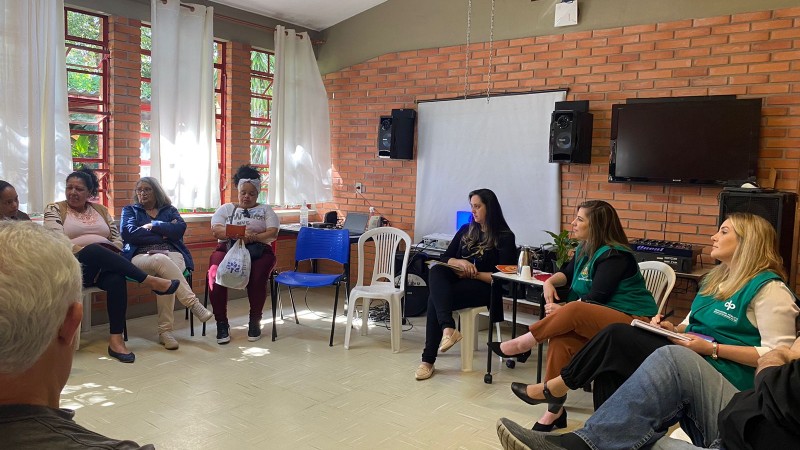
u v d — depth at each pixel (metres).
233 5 5.58
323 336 4.50
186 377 3.54
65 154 4.38
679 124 4.23
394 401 3.27
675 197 4.40
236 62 5.65
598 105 4.69
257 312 4.39
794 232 3.80
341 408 3.15
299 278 4.44
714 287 2.45
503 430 1.91
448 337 3.54
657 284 3.70
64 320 0.83
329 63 6.37
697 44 4.26
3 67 3.97
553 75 4.89
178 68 5.02
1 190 3.52
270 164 5.91
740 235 2.35
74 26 4.60
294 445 2.71
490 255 3.93
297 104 6.12
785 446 1.57
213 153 5.35
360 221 5.86
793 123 3.94
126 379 3.47
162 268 4.17
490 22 5.23
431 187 5.64
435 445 2.75
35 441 0.77
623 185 4.61
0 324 0.74
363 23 6.07
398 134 5.69
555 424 2.94
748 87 4.08
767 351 2.09
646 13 4.46
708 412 1.85
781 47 3.96
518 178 5.09
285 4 5.66
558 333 2.79
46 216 3.96
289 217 6.16
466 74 5.39
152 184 4.46
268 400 3.22
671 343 2.32
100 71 4.77
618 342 2.39
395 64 5.86
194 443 2.70
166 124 4.99
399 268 5.12
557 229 4.91
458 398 3.34
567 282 3.39
